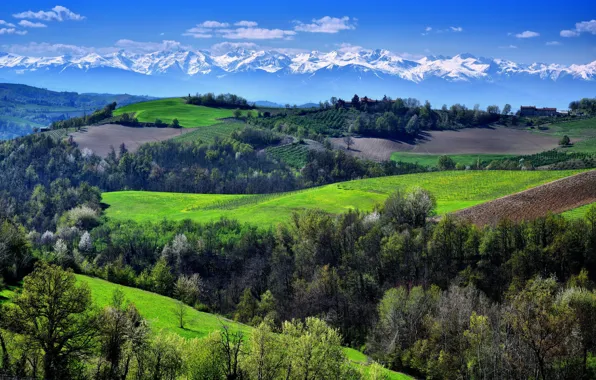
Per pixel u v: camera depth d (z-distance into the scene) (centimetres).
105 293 8225
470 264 10150
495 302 8800
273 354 5741
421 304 8238
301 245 12006
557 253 9344
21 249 9006
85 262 10944
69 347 5169
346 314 9525
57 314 5184
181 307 7744
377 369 6419
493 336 6888
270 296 10256
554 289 7981
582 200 12425
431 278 9906
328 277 10044
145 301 8362
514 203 13138
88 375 5159
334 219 13362
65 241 13488
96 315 5491
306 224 12544
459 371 6919
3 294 6938
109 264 10788
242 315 9956
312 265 11538
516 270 9288
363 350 8669
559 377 6556
